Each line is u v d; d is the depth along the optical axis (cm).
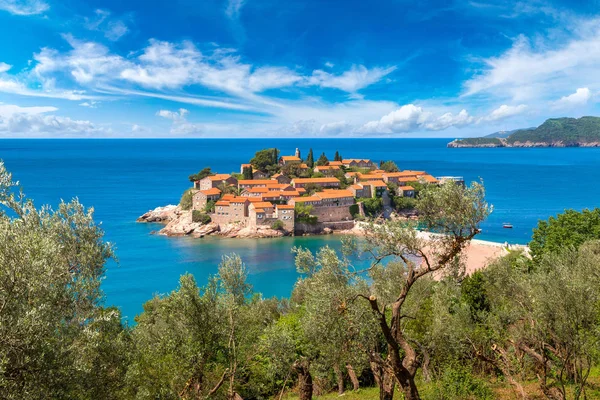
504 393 3025
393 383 2528
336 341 2484
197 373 2680
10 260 1784
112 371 2334
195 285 2792
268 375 3334
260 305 5175
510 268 3778
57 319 2005
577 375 2773
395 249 2353
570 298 2255
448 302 3731
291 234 16850
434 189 2256
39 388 1734
